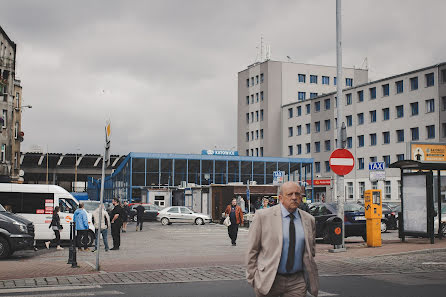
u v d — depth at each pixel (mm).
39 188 23734
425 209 18547
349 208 22828
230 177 82125
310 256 5184
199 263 14703
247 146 103625
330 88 100688
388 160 71875
